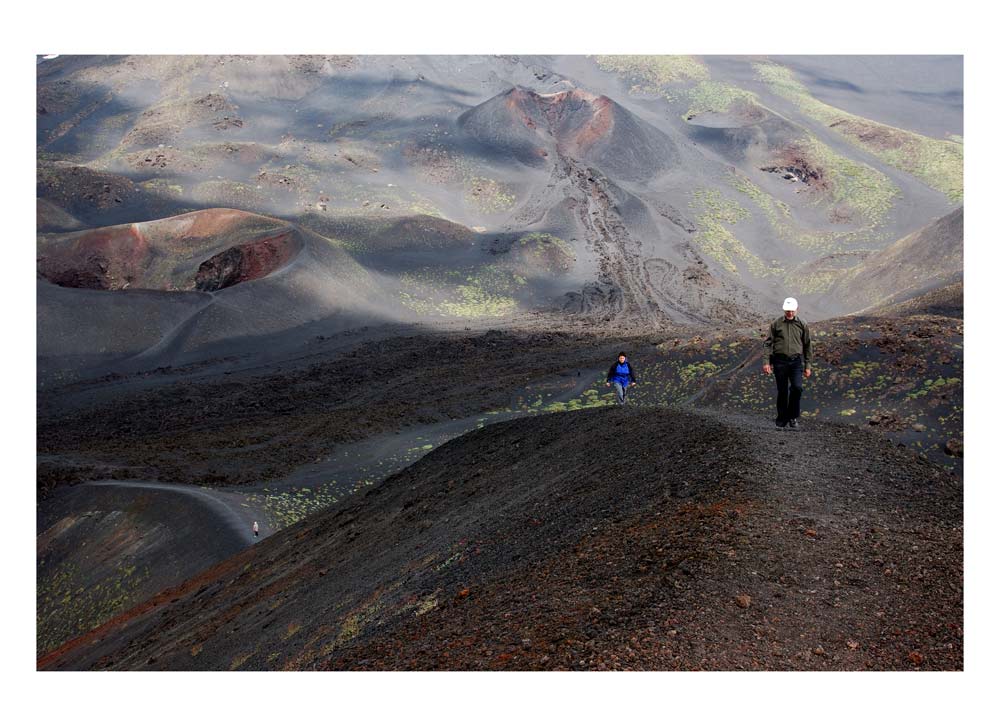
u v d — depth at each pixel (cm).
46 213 13488
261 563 2323
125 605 3231
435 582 1137
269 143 17275
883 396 2522
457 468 2027
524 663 727
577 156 16638
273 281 9756
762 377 3152
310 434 5397
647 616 742
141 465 4884
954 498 1023
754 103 19425
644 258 12431
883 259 10550
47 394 7419
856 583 802
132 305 9019
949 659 690
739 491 1003
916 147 16912
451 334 8894
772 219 14325
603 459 1441
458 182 15588
